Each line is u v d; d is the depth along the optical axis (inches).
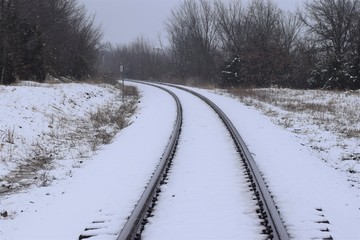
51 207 305.3
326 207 281.3
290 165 388.8
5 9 1123.3
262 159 413.4
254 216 254.8
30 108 705.0
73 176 410.3
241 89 1486.2
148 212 265.1
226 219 250.7
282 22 2544.3
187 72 2908.5
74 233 246.4
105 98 1198.9
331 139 596.7
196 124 639.8
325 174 376.8
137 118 791.1
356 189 356.2
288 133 608.1
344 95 1242.0
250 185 316.5
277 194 298.7
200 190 308.7
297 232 227.3
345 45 2306.8
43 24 1478.8
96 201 301.3
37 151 529.7
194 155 427.8
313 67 2063.2
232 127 559.5
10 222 285.1
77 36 1683.1
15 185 393.7
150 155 442.9
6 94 712.4
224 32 2603.3
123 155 462.3
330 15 2320.4
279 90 1493.6
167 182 333.7
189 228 238.7
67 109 830.5
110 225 245.1
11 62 978.1
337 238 230.4
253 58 2026.3
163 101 1086.4
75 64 1562.5
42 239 241.1
